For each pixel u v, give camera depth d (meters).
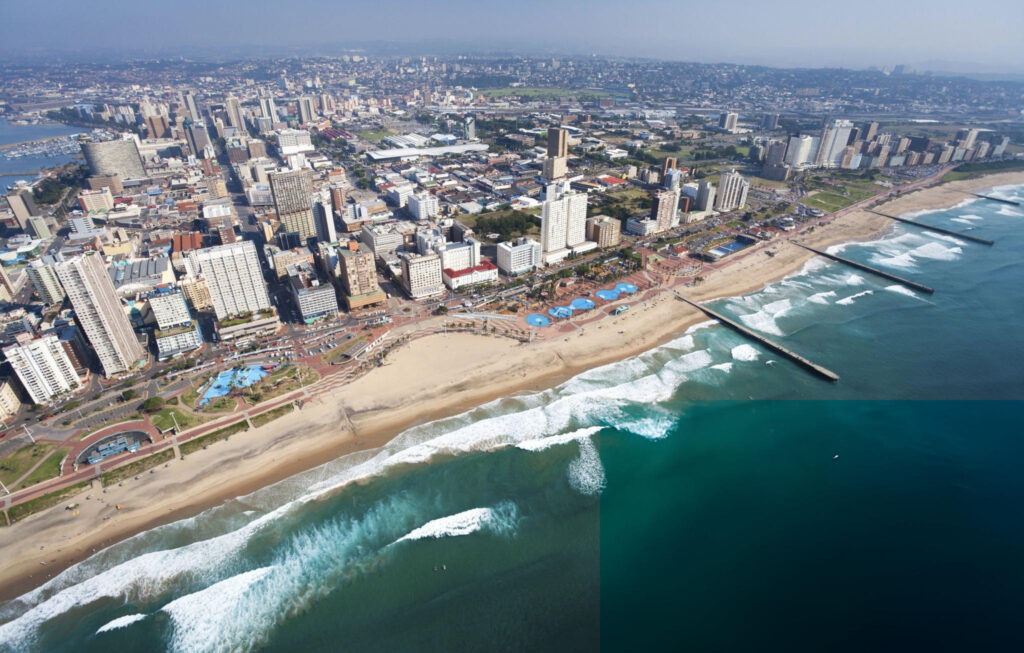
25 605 156.62
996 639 139.75
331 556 168.25
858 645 136.12
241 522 179.88
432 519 179.25
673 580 155.25
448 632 145.38
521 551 167.50
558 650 138.38
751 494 185.75
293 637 147.00
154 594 158.88
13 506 184.25
